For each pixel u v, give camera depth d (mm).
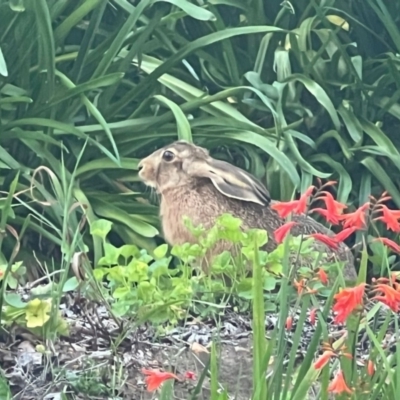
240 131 1555
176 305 920
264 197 1252
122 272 923
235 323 963
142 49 1667
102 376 825
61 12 1619
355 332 613
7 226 896
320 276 659
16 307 877
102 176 1601
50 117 1558
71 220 1433
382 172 1660
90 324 900
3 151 1467
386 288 569
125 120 1598
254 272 608
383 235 1545
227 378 834
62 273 980
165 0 1514
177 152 1270
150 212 1558
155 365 849
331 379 756
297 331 621
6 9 1514
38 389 808
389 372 604
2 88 1547
